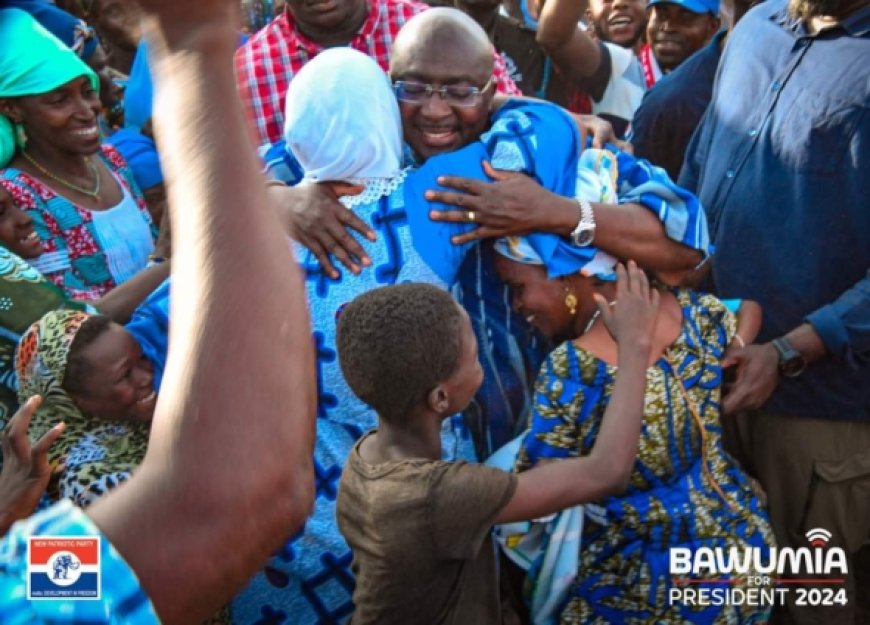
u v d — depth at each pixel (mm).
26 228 2656
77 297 2871
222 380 610
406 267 2102
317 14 3189
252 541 625
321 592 2158
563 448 2072
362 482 1793
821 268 2682
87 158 3072
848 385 2713
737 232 2814
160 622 616
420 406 1813
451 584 1765
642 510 2129
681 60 4352
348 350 1811
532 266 2186
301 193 2129
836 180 2611
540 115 2258
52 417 2211
